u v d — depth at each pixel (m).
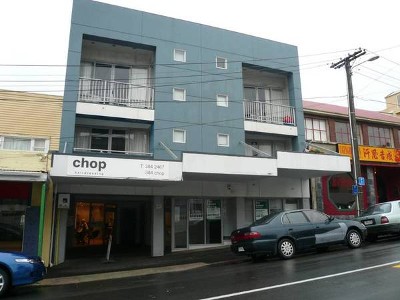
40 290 9.52
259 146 20.67
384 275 8.15
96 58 17.72
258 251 11.71
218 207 18.58
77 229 20.19
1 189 14.15
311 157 16.98
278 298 6.79
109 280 10.77
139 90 18.06
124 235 21.94
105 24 16.88
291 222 12.42
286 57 20.80
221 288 8.05
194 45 18.50
